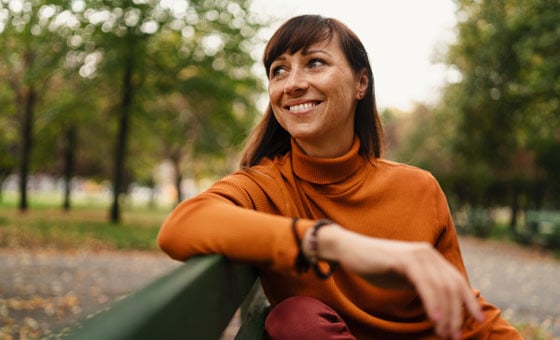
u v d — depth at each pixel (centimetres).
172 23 1798
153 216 2755
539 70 1423
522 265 1312
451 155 2147
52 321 577
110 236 1497
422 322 148
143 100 1911
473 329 148
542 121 1684
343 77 148
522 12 1511
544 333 546
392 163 164
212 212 103
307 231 92
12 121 2428
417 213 154
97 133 2609
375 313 146
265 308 168
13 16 1617
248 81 1938
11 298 684
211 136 1953
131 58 1761
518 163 2339
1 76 2166
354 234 88
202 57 1870
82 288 792
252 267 128
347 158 149
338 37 150
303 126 146
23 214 2114
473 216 2427
